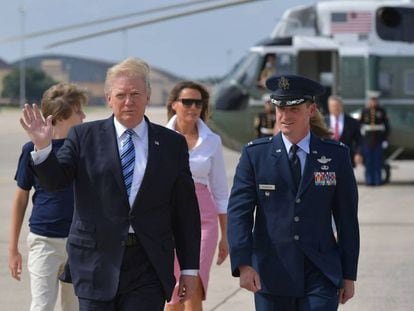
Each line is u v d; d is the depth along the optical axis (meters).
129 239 6.88
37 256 8.80
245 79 31.03
